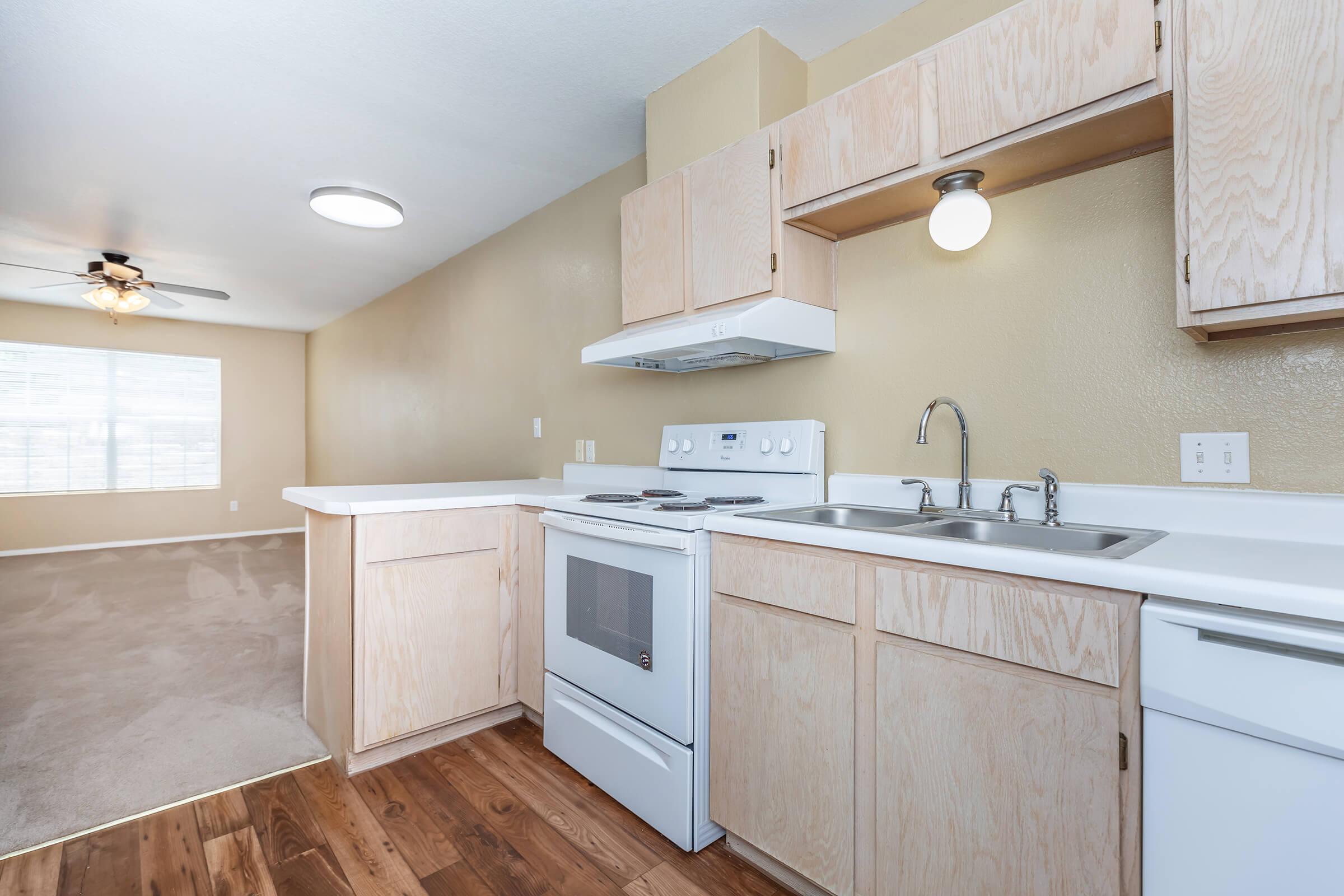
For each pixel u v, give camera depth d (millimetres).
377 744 2000
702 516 1631
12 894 1451
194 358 6363
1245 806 853
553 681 2096
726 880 1524
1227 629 862
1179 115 1119
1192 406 1350
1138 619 954
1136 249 1417
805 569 1392
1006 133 1354
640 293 2209
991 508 1611
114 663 2887
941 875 1177
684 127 2133
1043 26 1291
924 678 1196
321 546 2172
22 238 3652
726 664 1567
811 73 2107
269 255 4020
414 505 2061
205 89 2174
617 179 2824
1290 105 1010
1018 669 1079
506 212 3352
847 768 1323
